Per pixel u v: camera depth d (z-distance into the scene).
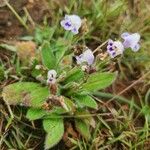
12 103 0.15
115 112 0.16
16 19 0.17
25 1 0.17
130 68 0.17
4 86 0.15
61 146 0.15
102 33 0.17
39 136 0.15
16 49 0.16
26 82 0.15
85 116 0.15
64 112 0.15
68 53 0.16
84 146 0.15
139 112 0.16
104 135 0.16
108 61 0.15
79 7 0.17
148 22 0.18
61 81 0.15
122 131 0.16
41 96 0.15
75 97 0.15
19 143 0.15
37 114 0.15
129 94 0.17
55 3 0.18
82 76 0.15
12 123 0.15
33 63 0.15
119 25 0.18
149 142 0.16
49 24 0.17
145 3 0.19
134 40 0.15
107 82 0.15
